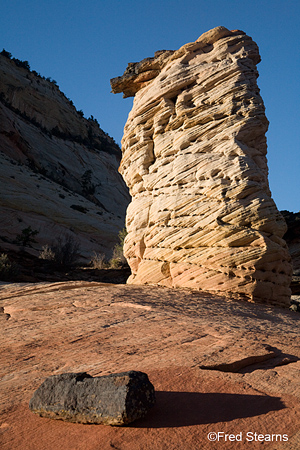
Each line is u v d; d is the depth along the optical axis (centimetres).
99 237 5850
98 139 12225
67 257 2992
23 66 11319
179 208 1209
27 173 6788
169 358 509
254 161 1184
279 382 434
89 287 1097
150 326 671
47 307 858
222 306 912
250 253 1060
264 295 1065
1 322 777
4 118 8050
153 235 1274
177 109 1315
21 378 491
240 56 1299
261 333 652
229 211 1098
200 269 1123
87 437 340
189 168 1220
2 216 4875
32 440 346
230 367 487
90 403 355
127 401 339
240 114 1220
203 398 396
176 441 324
